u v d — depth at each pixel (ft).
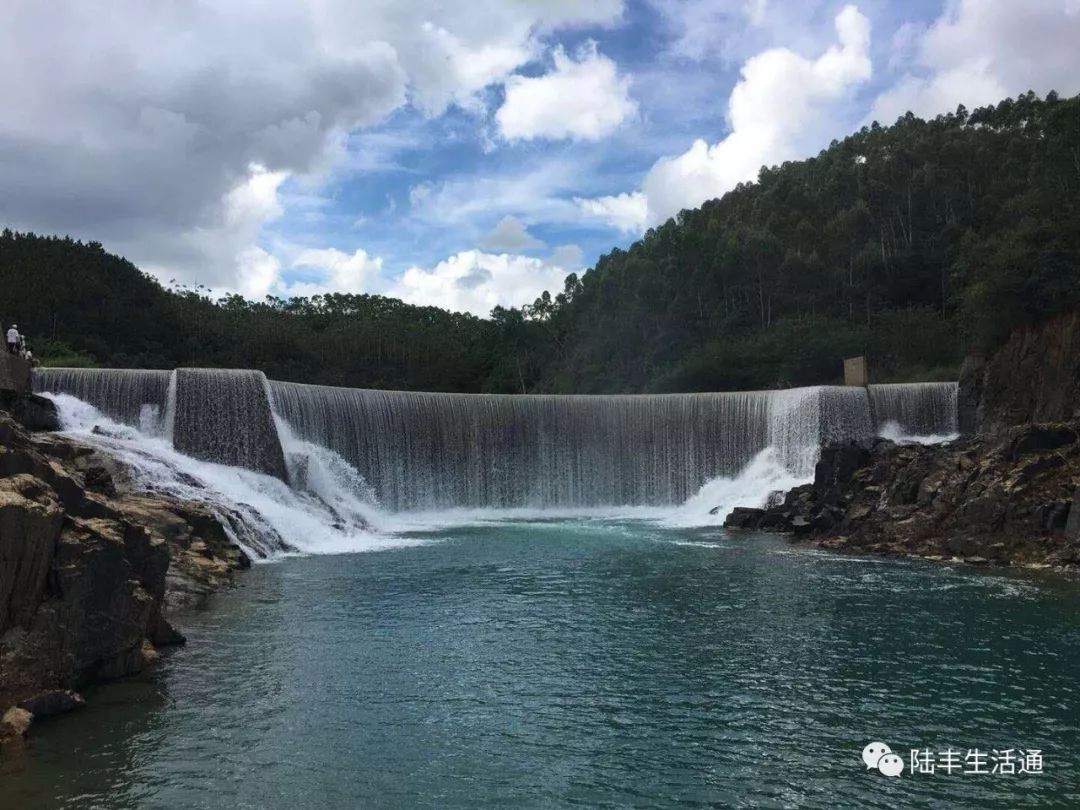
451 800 37.76
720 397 185.37
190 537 90.94
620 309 372.79
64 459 98.43
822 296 328.08
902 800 37.70
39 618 46.55
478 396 181.27
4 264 359.05
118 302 370.53
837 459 143.23
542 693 52.80
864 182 376.07
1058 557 98.68
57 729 44.57
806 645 64.03
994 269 173.27
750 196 453.17
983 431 166.61
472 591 84.99
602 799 37.99
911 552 109.91
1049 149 249.75
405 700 51.19
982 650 62.18
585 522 157.58
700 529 143.74
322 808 36.73
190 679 54.03
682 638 66.13
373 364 458.91
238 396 141.38
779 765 41.98
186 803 36.68
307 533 122.31
